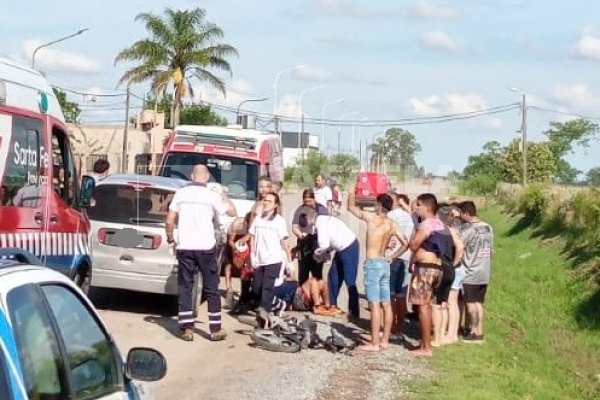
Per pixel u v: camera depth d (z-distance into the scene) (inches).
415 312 561.6
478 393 448.1
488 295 890.7
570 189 1355.8
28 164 413.7
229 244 592.7
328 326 583.8
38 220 426.6
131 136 2158.0
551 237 1238.9
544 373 585.9
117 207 557.3
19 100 405.1
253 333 510.0
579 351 729.0
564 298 902.4
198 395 398.3
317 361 487.8
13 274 169.6
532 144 3134.8
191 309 507.2
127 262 553.3
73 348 183.9
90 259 509.4
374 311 526.3
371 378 460.1
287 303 563.8
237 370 450.9
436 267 520.7
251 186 776.9
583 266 977.5
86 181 488.1
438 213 569.0
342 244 608.1
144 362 202.2
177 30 2187.5
